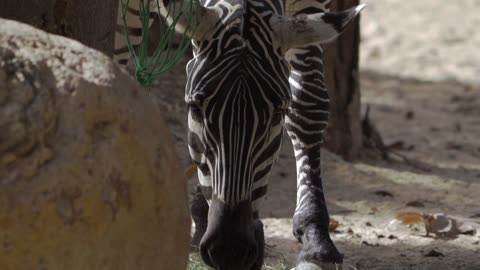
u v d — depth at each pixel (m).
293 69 10.30
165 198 6.64
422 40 34.66
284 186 14.34
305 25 8.23
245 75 7.86
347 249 11.42
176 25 8.26
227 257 7.68
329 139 16.36
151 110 6.77
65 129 6.12
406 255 11.20
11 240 5.82
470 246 11.65
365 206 13.77
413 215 12.38
